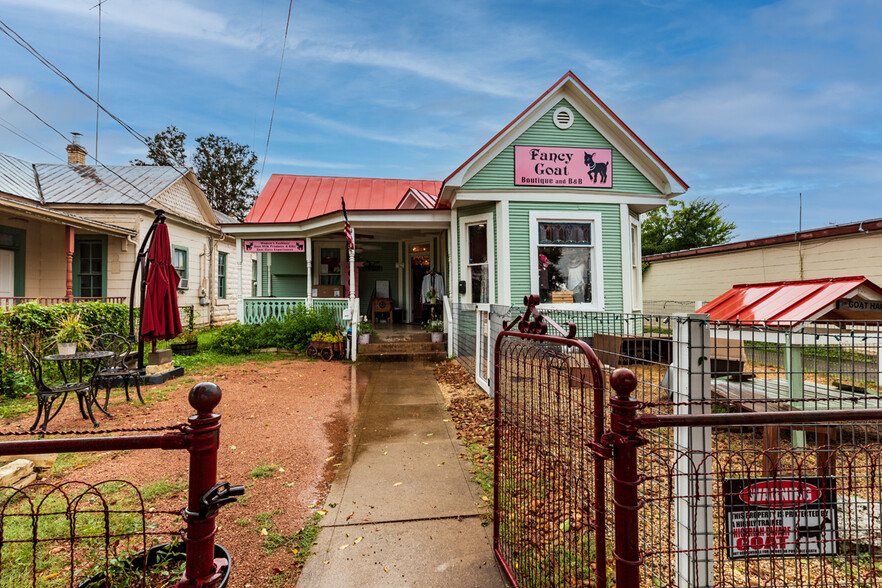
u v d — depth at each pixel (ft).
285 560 8.69
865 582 7.86
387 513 10.52
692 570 7.08
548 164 32.60
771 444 10.89
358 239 47.85
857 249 32.68
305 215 44.47
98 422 17.29
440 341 34.58
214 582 5.00
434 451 14.61
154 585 6.97
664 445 8.51
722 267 46.85
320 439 15.85
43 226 40.47
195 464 4.94
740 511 6.85
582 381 6.33
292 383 24.99
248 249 39.63
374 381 25.61
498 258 32.17
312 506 10.89
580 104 33.01
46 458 12.77
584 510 6.63
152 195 43.93
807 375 13.28
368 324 36.63
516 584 7.59
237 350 34.94
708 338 7.18
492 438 15.70
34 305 24.62
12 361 22.50
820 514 7.11
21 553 8.70
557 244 32.73
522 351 8.36
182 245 48.34
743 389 13.01
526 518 8.52
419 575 8.24
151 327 23.12
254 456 14.19
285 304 39.50
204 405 4.93
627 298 33.04
